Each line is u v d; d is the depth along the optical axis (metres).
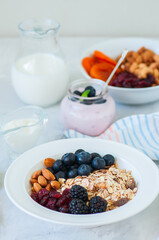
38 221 0.74
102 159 0.79
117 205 0.72
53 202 0.71
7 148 0.88
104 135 0.90
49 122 0.97
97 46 1.14
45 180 0.77
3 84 1.11
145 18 1.36
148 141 0.89
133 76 1.05
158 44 1.15
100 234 0.72
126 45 1.17
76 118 0.90
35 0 1.32
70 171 0.78
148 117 0.92
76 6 1.33
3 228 0.72
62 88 1.01
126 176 0.77
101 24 1.38
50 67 0.99
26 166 0.78
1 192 0.79
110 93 0.99
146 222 0.73
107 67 1.07
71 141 0.83
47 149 0.81
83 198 0.72
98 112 0.90
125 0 1.32
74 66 1.19
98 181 0.75
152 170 0.76
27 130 0.84
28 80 0.97
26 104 1.03
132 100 1.00
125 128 0.91
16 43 1.32
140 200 0.70
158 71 1.08
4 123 0.87
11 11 1.34
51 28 0.97
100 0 1.32
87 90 0.90
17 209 0.76
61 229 0.72
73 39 1.35
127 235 0.71
